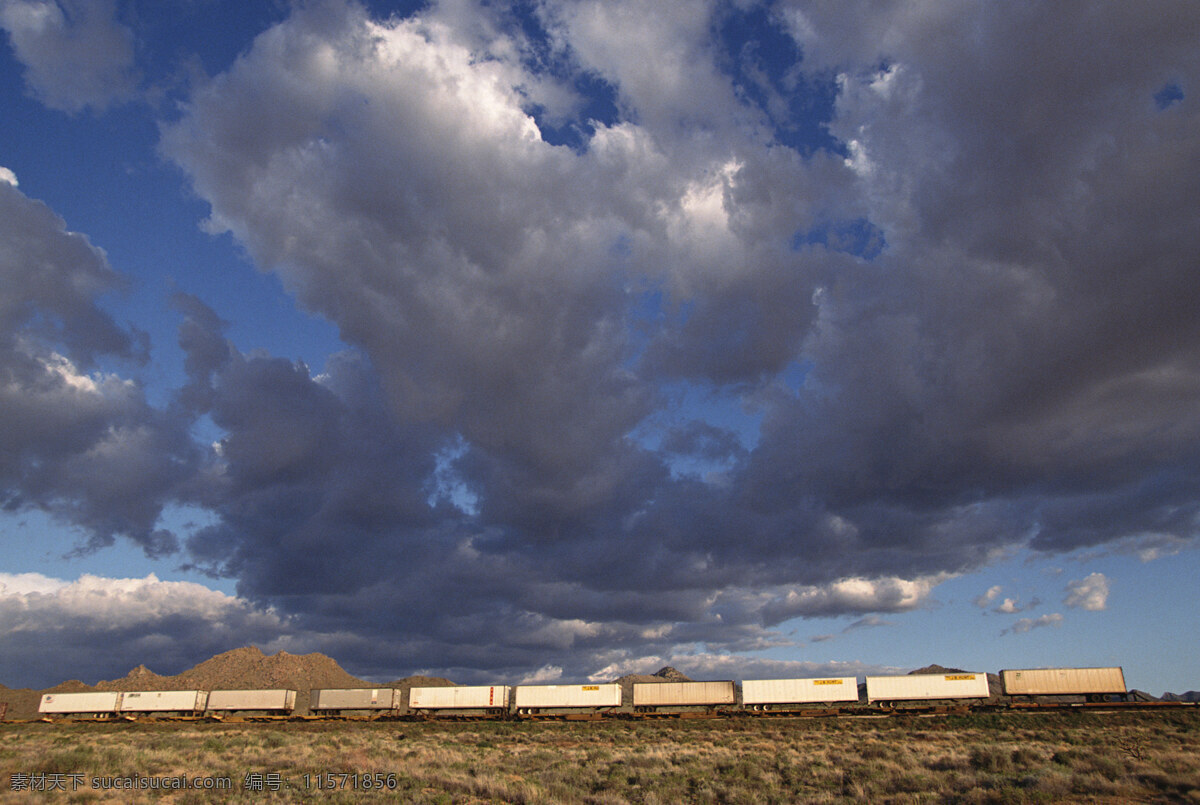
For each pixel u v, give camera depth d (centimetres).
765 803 2750
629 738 6112
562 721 7844
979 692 7369
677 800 2870
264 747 4838
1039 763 3291
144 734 6675
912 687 7494
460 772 3428
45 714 8862
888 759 3775
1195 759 3125
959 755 3762
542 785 3112
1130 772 2881
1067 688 7262
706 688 7975
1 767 3088
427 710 8438
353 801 2636
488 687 8450
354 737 6128
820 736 5794
